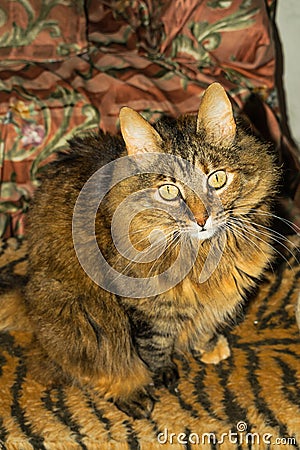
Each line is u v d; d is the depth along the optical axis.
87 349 0.72
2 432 0.71
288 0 1.13
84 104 0.92
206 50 0.99
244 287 0.73
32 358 0.77
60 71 0.95
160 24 1.01
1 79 0.93
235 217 0.68
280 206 0.96
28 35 0.97
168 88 0.94
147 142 0.66
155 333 0.71
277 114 1.01
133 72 0.95
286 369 0.77
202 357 0.79
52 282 0.72
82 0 0.99
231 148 0.67
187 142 0.66
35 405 0.74
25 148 0.92
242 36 0.98
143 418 0.72
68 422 0.72
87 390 0.75
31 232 0.75
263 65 0.99
